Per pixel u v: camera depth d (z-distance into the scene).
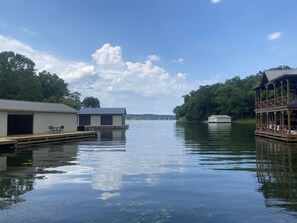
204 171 11.23
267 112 29.41
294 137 22.59
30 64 69.12
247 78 111.94
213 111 108.50
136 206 7.00
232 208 6.81
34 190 8.46
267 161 13.53
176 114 151.25
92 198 7.66
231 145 21.16
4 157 15.28
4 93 58.69
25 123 26.83
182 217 6.27
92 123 52.16
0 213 6.56
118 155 16.08
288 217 6.22
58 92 74.75
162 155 16.02
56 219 6.19
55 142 24.70
